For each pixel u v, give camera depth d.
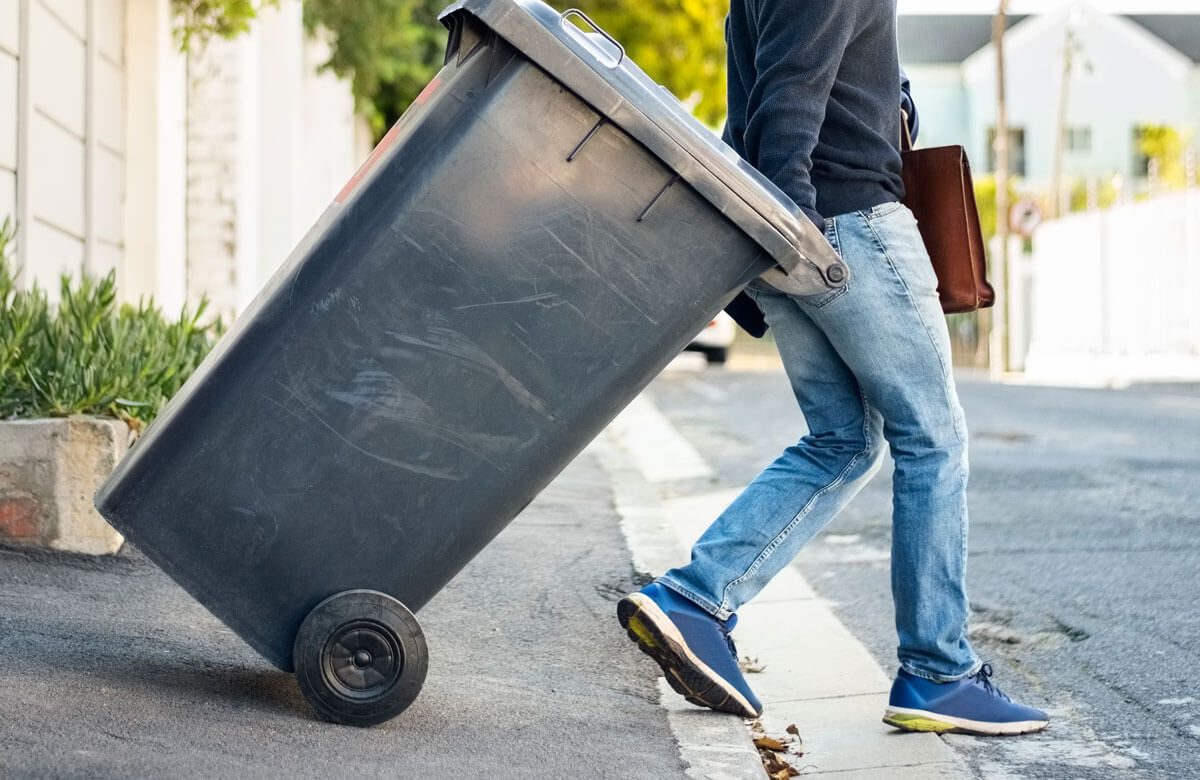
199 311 6.09
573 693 3.50
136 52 8.91
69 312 5.29
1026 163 52.59
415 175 2.80
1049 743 3.32
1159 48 52.03
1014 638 4.36
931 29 53.88
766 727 3.48
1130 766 3.16
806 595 5.07
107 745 2.67
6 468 4.34
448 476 2.88
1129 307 23.70
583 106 2.81
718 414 12.63
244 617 2.90
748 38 3.32
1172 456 9.18
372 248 2.80
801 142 3.00
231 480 2.83
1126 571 5.34
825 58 3.02
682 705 3.45
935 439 3.22
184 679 3.20
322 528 2.87
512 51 2.80
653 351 2.89
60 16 7.32
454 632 4.07
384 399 2.84
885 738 3.34
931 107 53.03
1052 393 16.62
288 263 2.97
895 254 3.13
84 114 7.88
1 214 6.26
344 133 15.55
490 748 2.91
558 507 6.63
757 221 2.87
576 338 2.86
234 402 2.82
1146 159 52.25
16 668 3.15
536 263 2.83
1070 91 52.47
